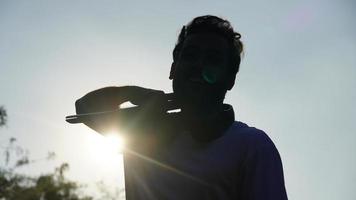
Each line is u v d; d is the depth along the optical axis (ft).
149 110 7.84
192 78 7.43
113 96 8.50
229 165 7.19
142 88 8.32
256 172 7.16
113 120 7.98
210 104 7.39
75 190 71.15
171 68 7.99
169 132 7.52
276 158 7.37
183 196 7.16
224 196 7.17
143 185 7.45
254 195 7.08
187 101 7.46
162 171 7.38
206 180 7.15
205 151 7.29
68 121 8.31
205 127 7.30
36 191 66.90
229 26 7.68
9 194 66.13
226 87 7.63
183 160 7.31
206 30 7.57
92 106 8.54
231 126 7.48
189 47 7.52
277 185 7.13
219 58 7.47
